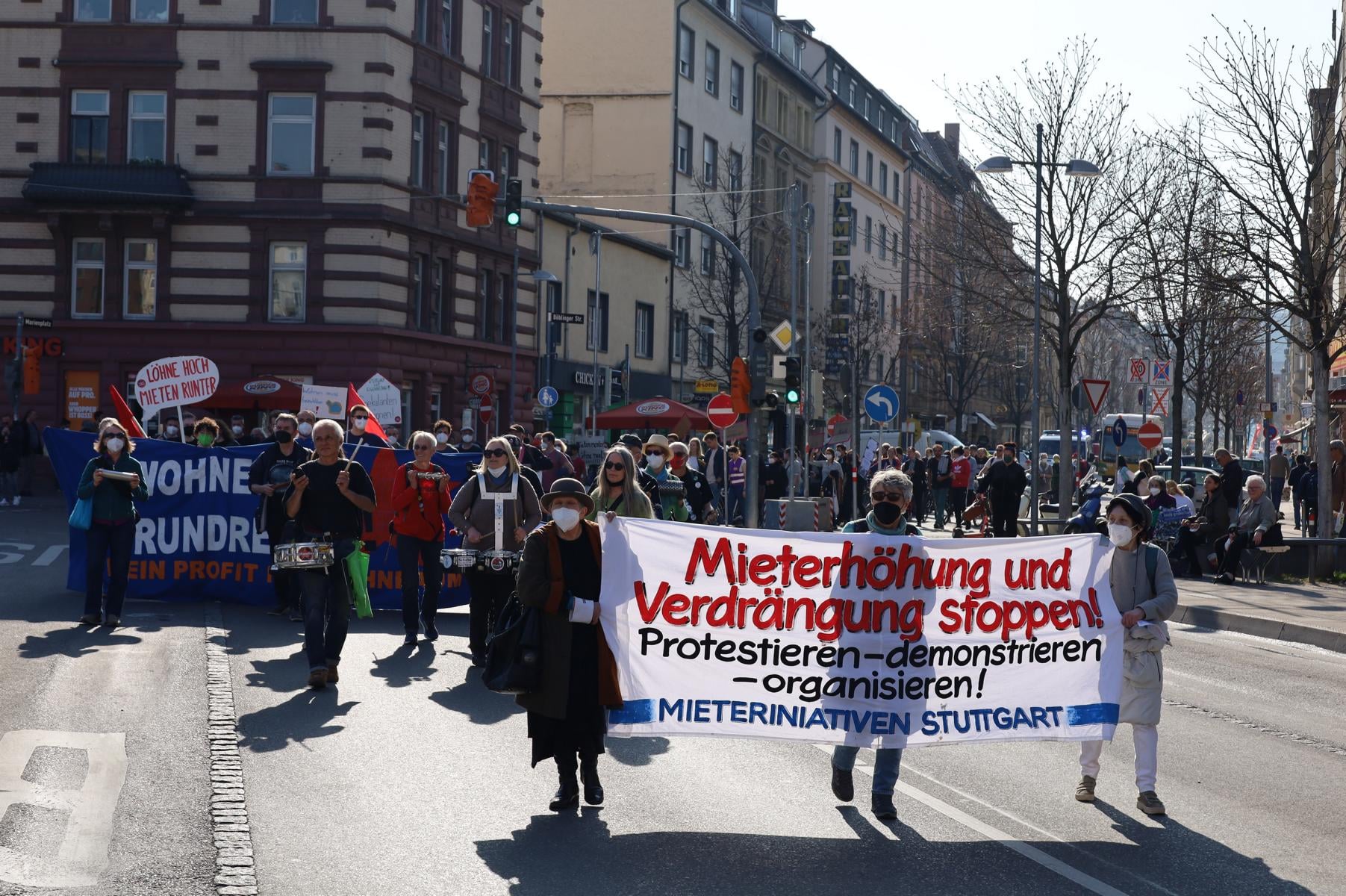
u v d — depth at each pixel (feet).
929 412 278.46
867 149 264.93
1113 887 21.57
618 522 25.70
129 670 38.09
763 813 25.85
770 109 220.43
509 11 145.69
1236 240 82.48
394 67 124.47
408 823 24.35
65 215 120.16
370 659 42.34
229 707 33.65
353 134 122.31
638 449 55.88
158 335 120.88
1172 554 80.59
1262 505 74.79
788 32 238.48
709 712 26.55
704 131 196.75
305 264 122.31
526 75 149.38
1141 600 27.27
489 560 40.60
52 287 121.29
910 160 280.31
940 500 124.06
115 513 46.50
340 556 37.27
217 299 121.60
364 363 121.90
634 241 173.58
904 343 213.87
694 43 192.95
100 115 122.52
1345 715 38.91
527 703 24.95
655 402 126.52
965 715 26.91
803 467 116.47
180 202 120.06
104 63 121.39
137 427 56.54
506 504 41.16
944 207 132.36
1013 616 27.07
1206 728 36.01
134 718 31.83
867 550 26.73
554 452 77.51
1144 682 26.73
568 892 20.76
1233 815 26.55
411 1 126.62
